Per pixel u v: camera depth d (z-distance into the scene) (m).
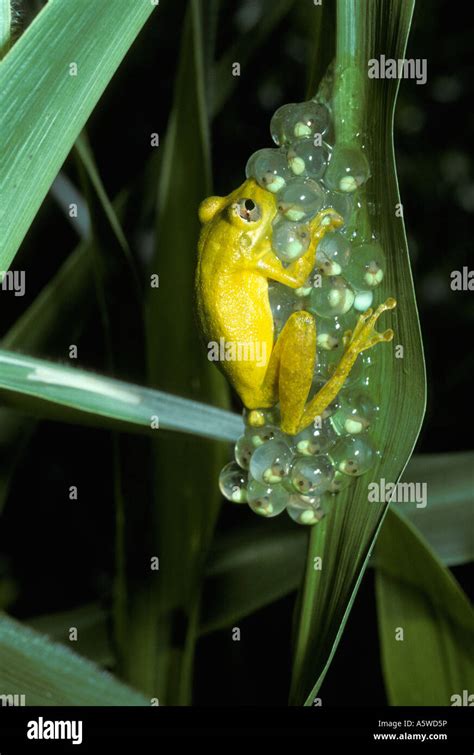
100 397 0.24
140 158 0.37
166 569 0.30
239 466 0.26
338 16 0.25
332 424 0.25
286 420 0.25
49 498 0.43
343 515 0.25
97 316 0.33
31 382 0.24
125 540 0.30
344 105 0.25
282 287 0.26
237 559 0.30
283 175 0.25
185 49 0.29
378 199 0.25
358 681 0.36
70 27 0.23
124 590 0.30
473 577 0.37
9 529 0.42
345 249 0.25
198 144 0.29
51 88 0.23
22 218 0.23
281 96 0.47
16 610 0.40
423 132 0.50
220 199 0.26
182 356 0.30
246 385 0.26
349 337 0.25
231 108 0.46
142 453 0.29
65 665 0.24
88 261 0.31
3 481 0.31
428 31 0.51
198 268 0.26
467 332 0.46
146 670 0.30
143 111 0.38
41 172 0.23
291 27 0.45
